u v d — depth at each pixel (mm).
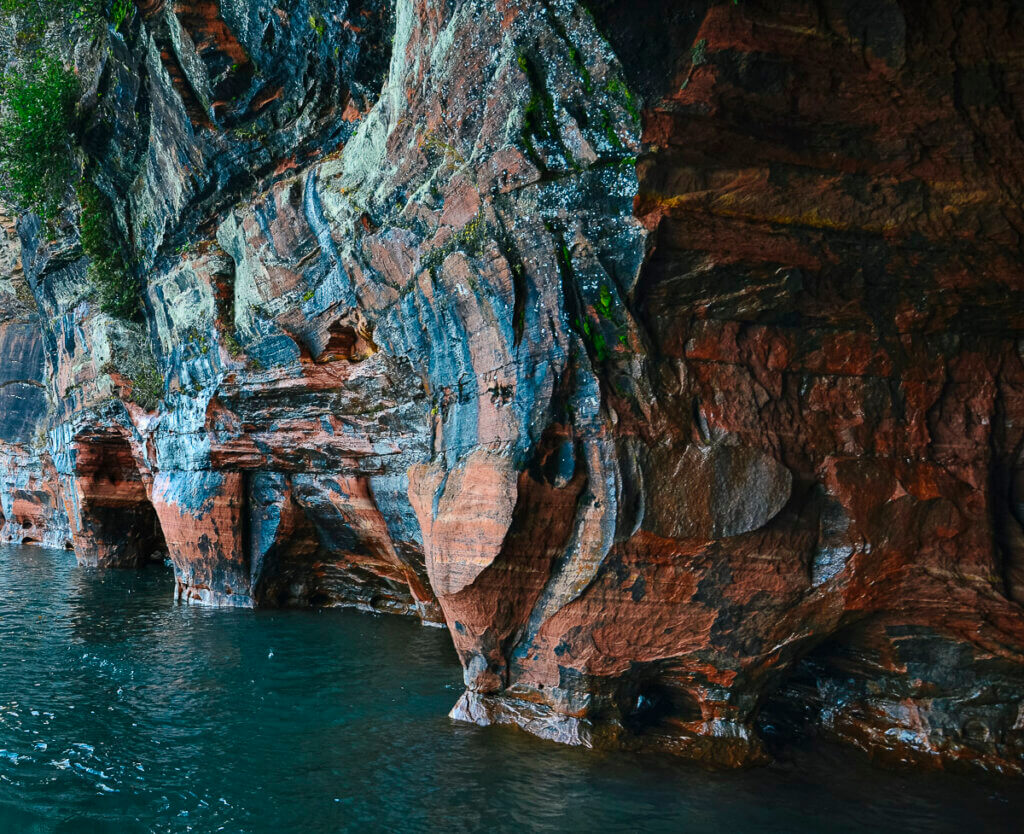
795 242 7617
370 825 6961
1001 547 8188
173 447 18453
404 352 11438
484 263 8711
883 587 8125
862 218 7516
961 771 8047
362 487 15227
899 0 6570
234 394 15766
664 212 7363
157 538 25156
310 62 12820
